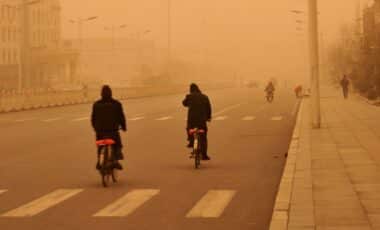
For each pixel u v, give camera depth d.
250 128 47.19
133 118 61.41
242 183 22.23
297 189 19.31
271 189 20.91
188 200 19.14
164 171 25.58
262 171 25.16
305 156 27.69
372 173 22.17
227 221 16.09
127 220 16.36
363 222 14.55
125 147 35.22
